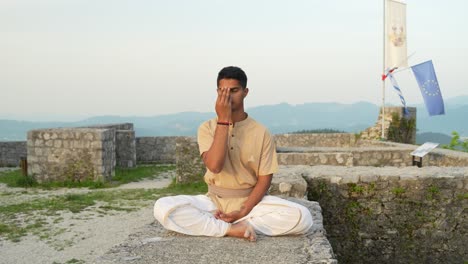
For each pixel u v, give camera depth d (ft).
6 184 51.19
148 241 12.59
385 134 64.03
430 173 22.11
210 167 12.23
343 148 42.65
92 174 50.85
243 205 12.98
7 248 25.53
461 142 45.98
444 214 21.40
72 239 27.32
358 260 21.70
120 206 37.01
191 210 12.84
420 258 21.42
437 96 54.75
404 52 63.57
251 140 12.78
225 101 11.94
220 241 12.51
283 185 19.76
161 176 58.54
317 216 15.66
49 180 51.31
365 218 21.75
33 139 51.62
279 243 12.35
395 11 62.75
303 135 70.90
